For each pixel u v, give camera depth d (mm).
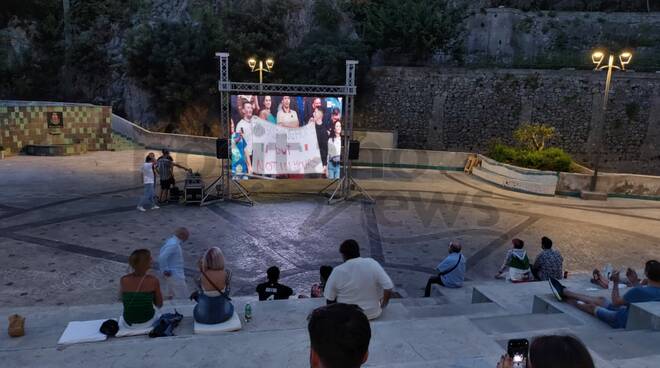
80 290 9578
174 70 36781
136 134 31250
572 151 32531
